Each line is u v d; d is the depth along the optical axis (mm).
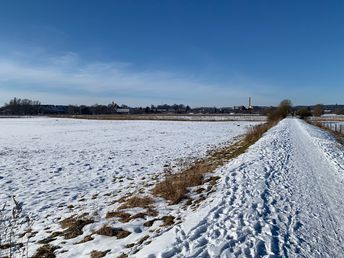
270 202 8023
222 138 34938
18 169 16703
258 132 32156
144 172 15617
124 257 5684
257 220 6613
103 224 7781
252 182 9992
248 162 13742
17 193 11766
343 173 12367
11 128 53656
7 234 7590
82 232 7426
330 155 17234
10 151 24062
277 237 5840
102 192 11797
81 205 10008
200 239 5695
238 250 5227
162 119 88188
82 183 13383
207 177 11680
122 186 12672
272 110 78688
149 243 6152
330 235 6141
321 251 5441
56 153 22938
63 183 13430
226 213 7078
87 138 35094
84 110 161750
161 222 7508
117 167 17172
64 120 87625
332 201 8445
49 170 16406
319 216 7191
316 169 13039
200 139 33719
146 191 10797
